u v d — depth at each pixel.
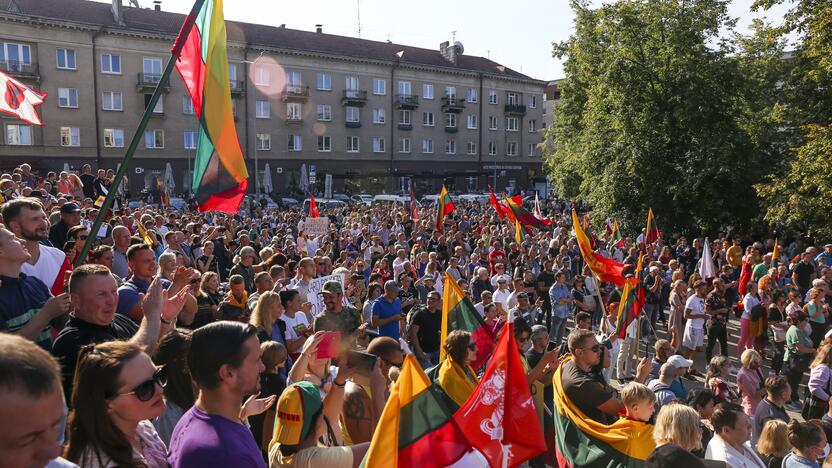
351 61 58.72
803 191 19.97
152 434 2.79
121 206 18.72
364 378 4.07
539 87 71.62
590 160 29.33
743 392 7.94
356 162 59.78
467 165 66.88
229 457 2.42
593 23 30.47
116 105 47.75
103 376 2.27
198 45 6.27
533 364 7.04
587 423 5.50
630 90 27.09
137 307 4.81
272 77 54.81
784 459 5.14
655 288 14.01
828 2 19.80
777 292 11.52
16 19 43.22
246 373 2.54
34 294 3.95
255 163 51.75
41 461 1.50
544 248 19.12
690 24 26.28
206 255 11.47
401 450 3.35
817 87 23.38
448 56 67.50
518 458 3.75
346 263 14.12
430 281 12.58
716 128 26.27
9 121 43.94
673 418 4.46
